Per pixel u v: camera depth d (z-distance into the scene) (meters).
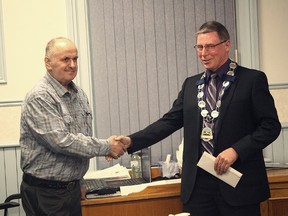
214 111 2.48
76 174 2.60
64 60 2.54
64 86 2.63
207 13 3.75
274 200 3.04
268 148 3.77
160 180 3.15
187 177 2.56
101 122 3.69
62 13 3.60
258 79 2.45
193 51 3.76
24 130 2.57
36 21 3.58
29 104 2.51
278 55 3.76
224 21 3.76
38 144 2.54
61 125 2.50
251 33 3.74
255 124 2.50
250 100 2.44
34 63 3.59
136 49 3.71
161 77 3.74
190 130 2.56
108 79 3.69
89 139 2.58
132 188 2.85
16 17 3.56
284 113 3.76
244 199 2.42
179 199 2.84
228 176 2.40
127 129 3.72
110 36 3.67
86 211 2.74
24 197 2.59
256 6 3.74
